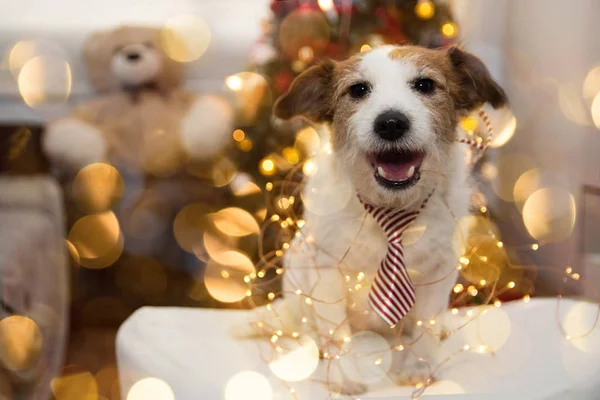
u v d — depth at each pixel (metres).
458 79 1.45
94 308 2.89
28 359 1.81
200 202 2.99
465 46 1.98
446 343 1.43
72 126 2.63
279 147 2.29
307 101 1.50
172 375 1.30
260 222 2.38
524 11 2.95
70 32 3.26
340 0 2.30
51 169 2.68
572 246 2.33
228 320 1.56
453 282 1.39
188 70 3.13
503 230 2.87
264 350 1.39
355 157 1.33
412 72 1.38
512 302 1.70
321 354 1.35
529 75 2.89
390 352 1.35
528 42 2.89
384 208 1.33
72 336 2.70
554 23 2.60
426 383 1.22
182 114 2.83
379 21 2.27
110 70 2.84
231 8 3.32
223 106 2.74
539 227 2.60
